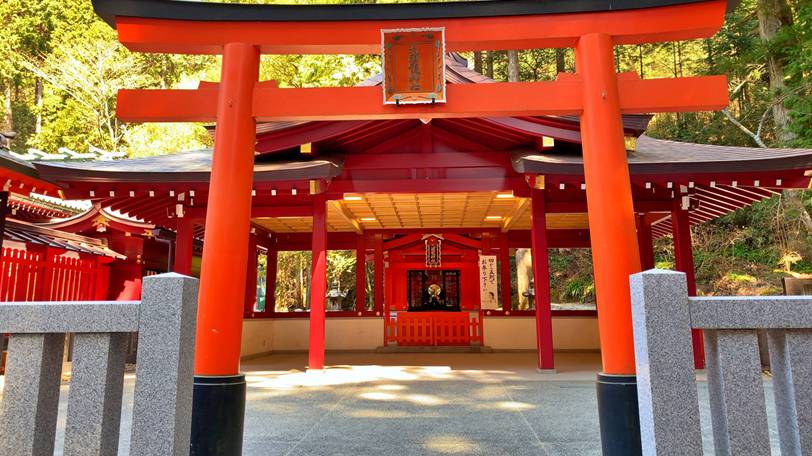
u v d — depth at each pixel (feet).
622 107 14.30
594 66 13.79
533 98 14.11
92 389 7.18
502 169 25.88
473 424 14.49
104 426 7.14
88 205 44.21
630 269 12.29
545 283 25.20
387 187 25.79
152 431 7.00
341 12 14.39
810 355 7.07
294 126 24.23
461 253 41.81
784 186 22.34
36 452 7.04
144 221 32.17
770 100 37.58
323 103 14.16
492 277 37.60
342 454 11.75
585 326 38.83
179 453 7.14
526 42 14.60
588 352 38.14
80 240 33.14
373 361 31.22
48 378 7.34
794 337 7.13
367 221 37.29
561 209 27.17
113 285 34.60
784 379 7.22
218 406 11.22
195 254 40.37
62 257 31.01
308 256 69.97
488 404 17.35
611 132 13.26
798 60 33.12
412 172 26.13
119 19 14.19
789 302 7.16
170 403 7.07
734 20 50.16
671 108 14.35
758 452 6.88
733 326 7.13
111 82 66.69
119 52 68.44
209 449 10.94
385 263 41.19
